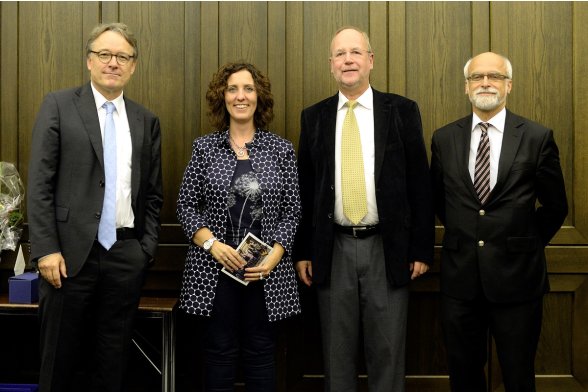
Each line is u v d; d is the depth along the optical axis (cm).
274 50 255
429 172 211
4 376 259
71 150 191
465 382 207
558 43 251
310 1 254
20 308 220
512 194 198
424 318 257
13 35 257
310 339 256
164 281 258
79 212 190
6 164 246
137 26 256
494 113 206
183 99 256
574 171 251
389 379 207
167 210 258
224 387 201
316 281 208
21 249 246
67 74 257
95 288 194
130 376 259
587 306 252
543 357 254
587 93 250
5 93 258
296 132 255
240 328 207
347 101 215
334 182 209
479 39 251
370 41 254
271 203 203
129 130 202
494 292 195
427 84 253
